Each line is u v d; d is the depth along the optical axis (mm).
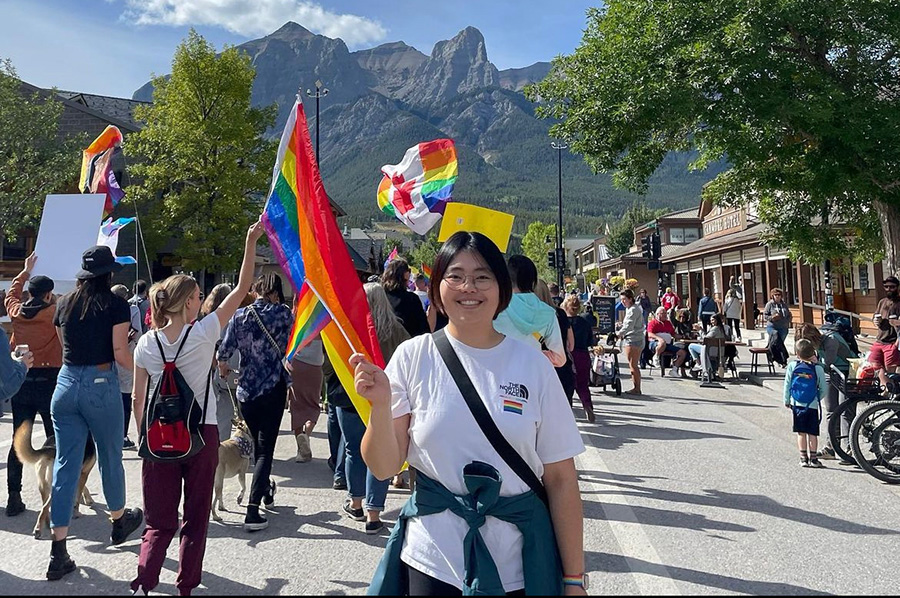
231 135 23609
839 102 11992
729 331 15406
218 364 5754
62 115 25234
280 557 4609
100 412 4445
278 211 3395
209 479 3916
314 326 3301
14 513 5516
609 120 13555
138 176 24391
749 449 8047
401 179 8031
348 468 5441
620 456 7668
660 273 23891
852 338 9000
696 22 12766
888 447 6691
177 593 4035
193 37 23828
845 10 12281
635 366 12859
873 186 12523
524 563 2082
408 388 2268
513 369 2225
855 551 4727
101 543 4863
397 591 2189
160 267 26516
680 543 4891
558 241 42750
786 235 14875
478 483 2062
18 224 21453
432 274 2379
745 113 12070
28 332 5402
